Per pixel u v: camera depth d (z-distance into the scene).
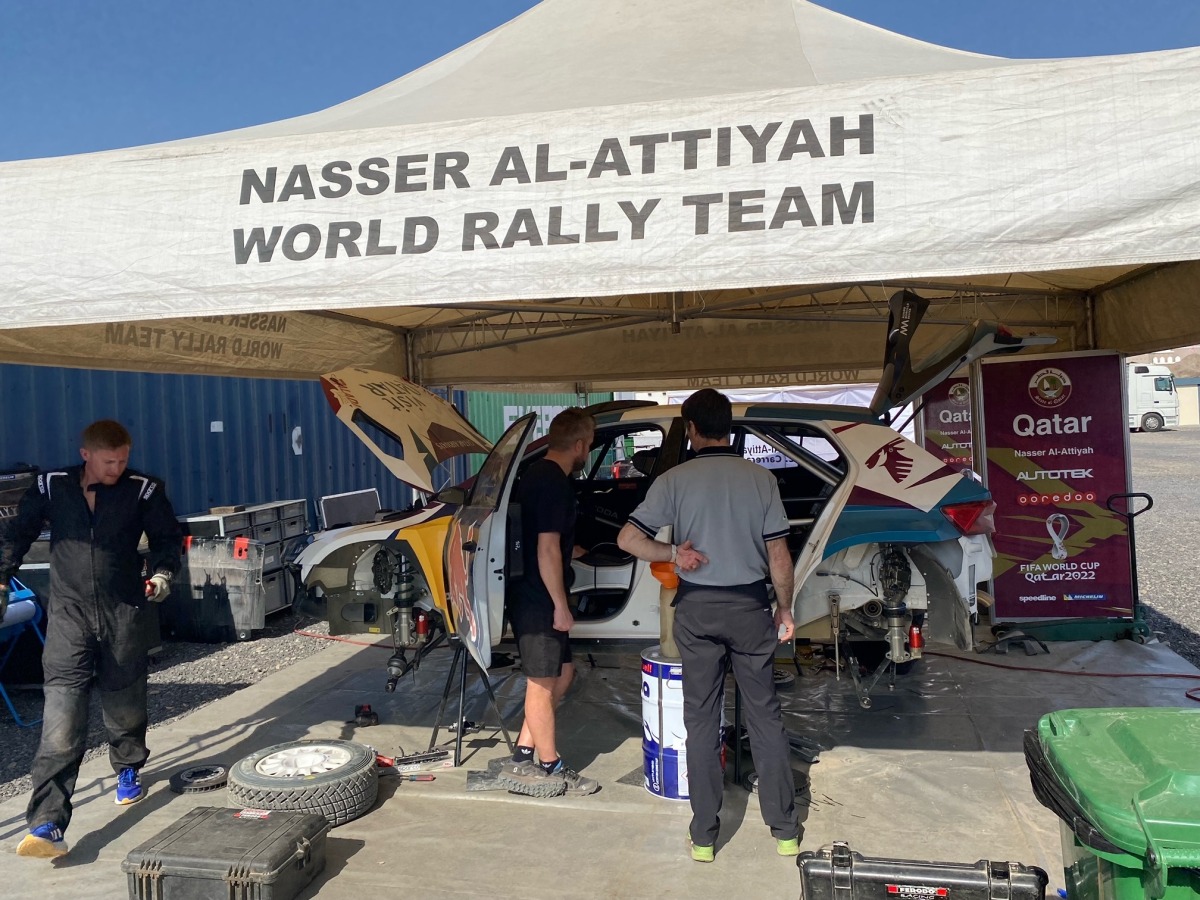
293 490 9.87
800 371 7.89
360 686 5.78
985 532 4.42
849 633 4.67
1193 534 12.96
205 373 5.85
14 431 6.89
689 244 2.72
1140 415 38.34
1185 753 1.86
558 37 4.41
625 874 3.23
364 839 3.56
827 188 2.65
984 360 6.64
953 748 4.44
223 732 4.91
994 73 2.57
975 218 2.56
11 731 5.31
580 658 6.21
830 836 3.50
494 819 3.72
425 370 8.11
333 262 2.90
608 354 8.17
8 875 3.31
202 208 2.98
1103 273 6.18
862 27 4.48
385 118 3.48
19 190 3.07
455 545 4.07
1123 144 2.49
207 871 2.91
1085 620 6.49
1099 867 1.88
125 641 3.71
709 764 3.29
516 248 2.82
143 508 3.77
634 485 5.69
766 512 3.33
